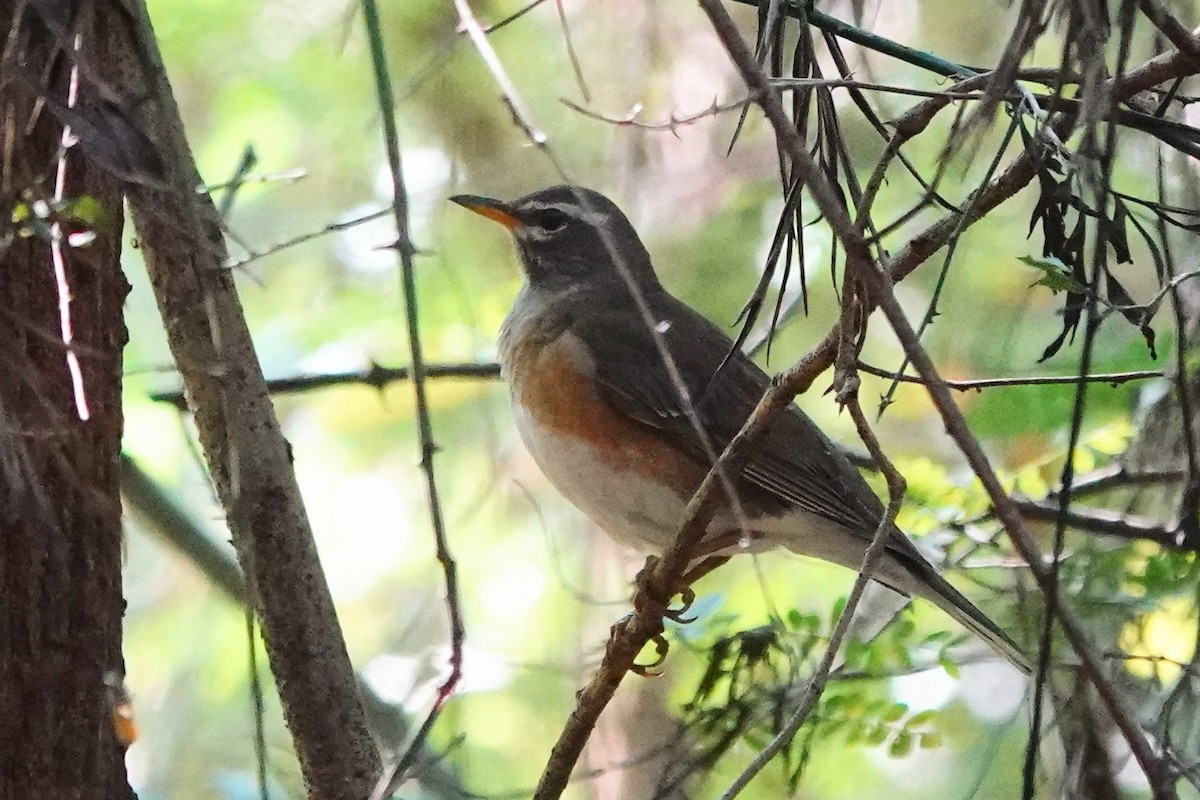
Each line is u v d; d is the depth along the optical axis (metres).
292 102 15.60
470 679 11.57
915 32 14.20
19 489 5.65
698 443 10.20
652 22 14.71
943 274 5.82
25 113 5.59
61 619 6.24
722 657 9.73
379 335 14.98
